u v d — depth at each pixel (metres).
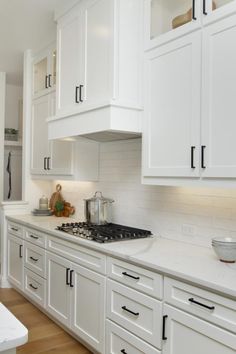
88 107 2.46
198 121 1.93
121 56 2.34
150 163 2.28
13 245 3.84
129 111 2.35
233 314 1.49
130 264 2.08
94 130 2.44
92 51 2.56
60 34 2.99
